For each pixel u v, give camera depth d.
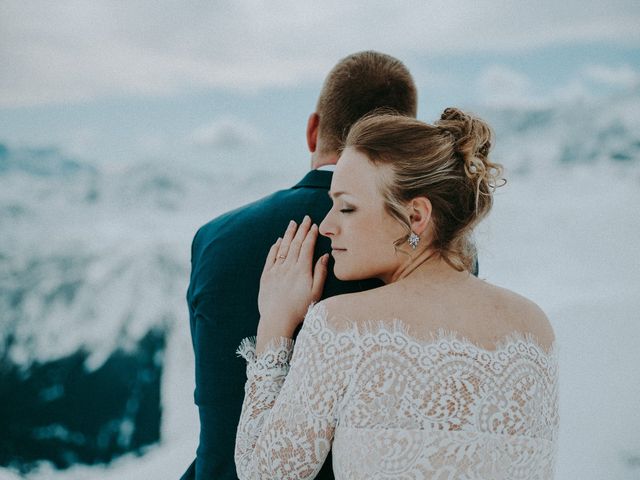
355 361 1.02
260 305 1.26
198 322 1.37
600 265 10.62
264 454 1.06
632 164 16.61
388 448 1.00
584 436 2.94
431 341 1.03
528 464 1.07
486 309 1.09
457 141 1.12
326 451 1.05
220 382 1.32
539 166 17.55
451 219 1.12
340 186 1.13
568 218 12.99
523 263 11.62
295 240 1.30
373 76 1.42
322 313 1.06
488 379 1.04
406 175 1.09
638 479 2.70
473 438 1.01
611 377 3.20
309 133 1.52
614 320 3.69
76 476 14.06
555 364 1.14
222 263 1.34
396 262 1.14
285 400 1.06
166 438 13.80
